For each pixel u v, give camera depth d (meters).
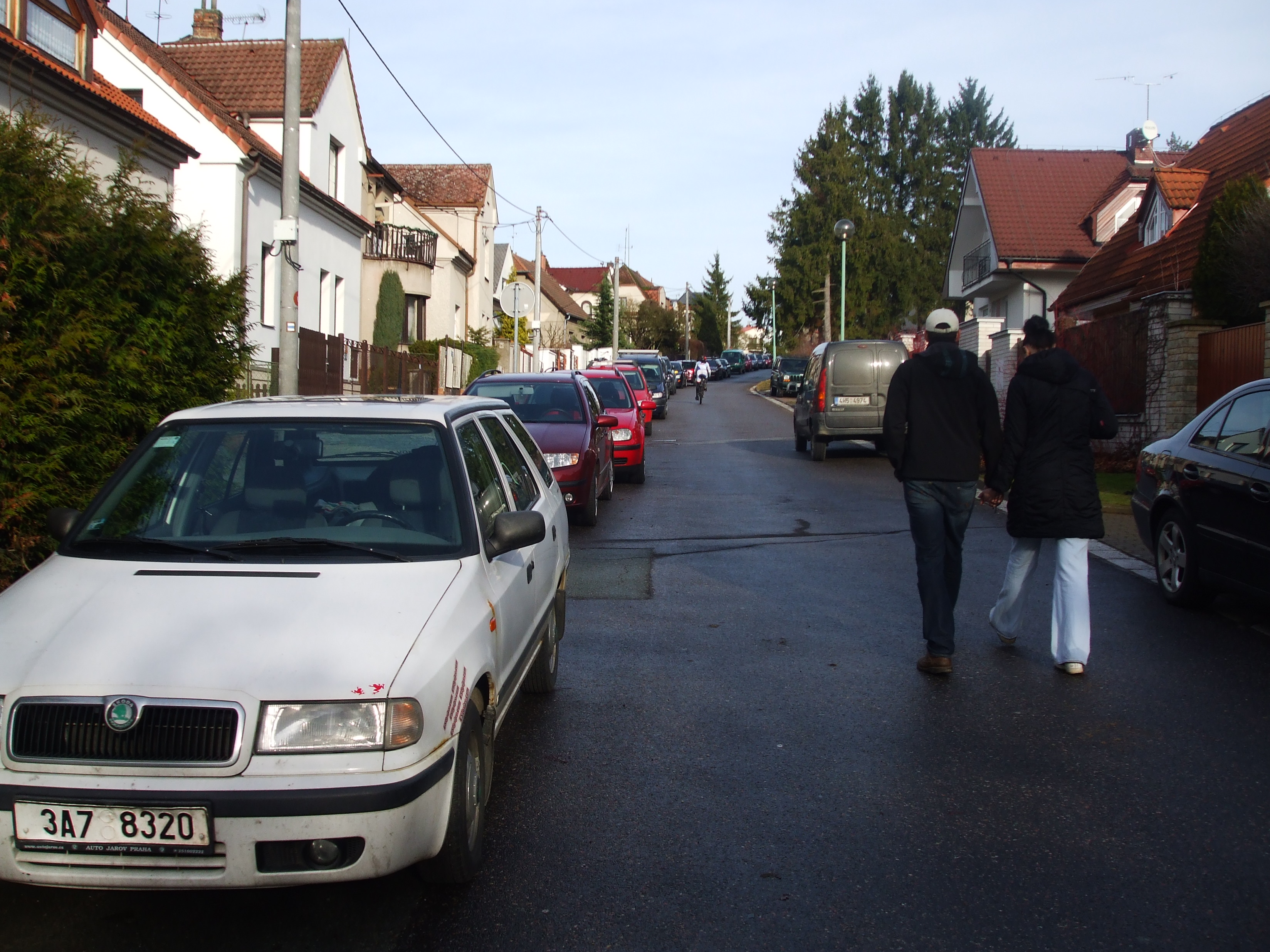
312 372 19.33
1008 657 6.82
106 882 3.21
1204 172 23.05
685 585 8.97
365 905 3.68
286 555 4.12
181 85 19.53
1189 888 3.83
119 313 6.59
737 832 4.29
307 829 3.21
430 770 3.40
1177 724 5.56
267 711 3.29
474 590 4.07
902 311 66.88
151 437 4.71
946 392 6.32
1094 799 4.61
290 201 13.58
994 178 34.75
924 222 70.81
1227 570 7.39
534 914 3.62
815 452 19.42
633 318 90.44
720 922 3.58
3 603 3.85
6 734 3.27
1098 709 5.80
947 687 6.20
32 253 6.05
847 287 64.88
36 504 6.14
